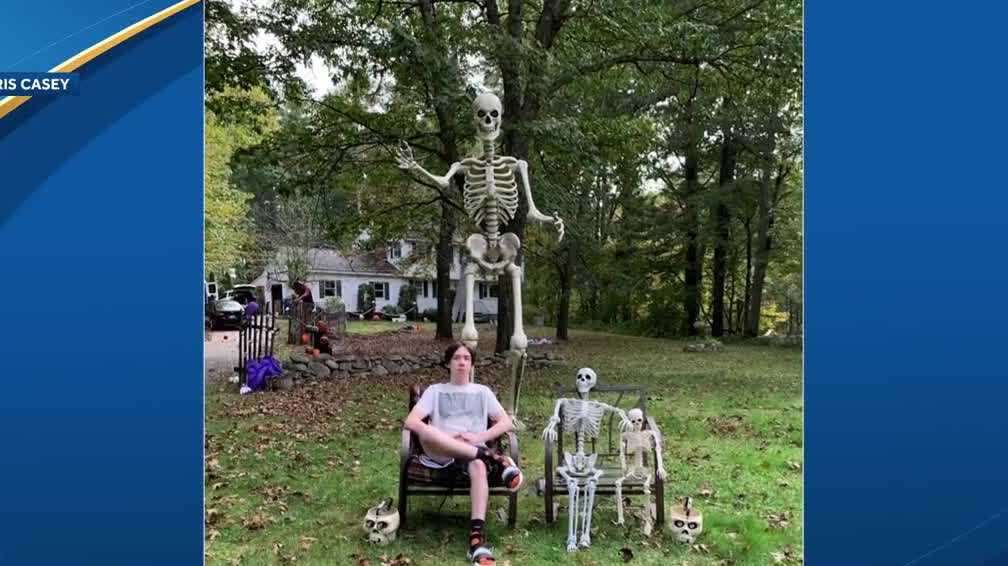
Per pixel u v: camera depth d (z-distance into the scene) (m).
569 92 14.83
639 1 11.85
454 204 13.33
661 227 23.94
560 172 14.19
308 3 11.66
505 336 14.81
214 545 4.52
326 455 6.76
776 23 12.45
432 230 19.94
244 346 11.10
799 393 10.86
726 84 14.47
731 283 27.81
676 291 25.20
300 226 27.05
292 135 13.58
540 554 4.34
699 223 23.81
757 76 13.53
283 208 27.61
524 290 29.92
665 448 7.10
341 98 13.55
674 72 15.12
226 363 14.82
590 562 4.23
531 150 13.16
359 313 35.97
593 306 31.88
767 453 6.86
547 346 20.28
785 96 14.04
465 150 13.04
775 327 29.69
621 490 4.65
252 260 33.44
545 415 8.89
